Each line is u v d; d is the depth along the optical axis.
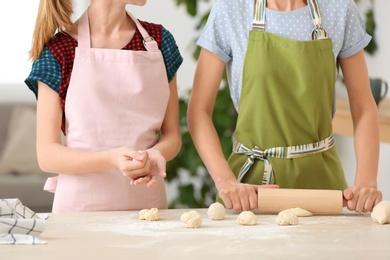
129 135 1.90
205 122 2.00
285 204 1.77
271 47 1.95
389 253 1.32
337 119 3.44
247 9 2.00
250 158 1.98
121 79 1.90
